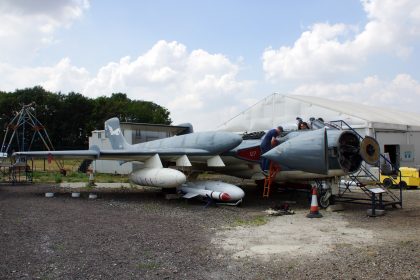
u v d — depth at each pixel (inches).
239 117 982.4
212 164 514.6
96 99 2711.6
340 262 217.2
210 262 217.6
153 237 278.4
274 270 203.5
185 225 328.5
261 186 601.9
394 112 1152.8
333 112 785.6
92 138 1024.9
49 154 508.1
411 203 467.8
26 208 417.7
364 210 418.6
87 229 304.7
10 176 836.6
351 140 429.4
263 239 277.0
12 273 196.7
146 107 2851.9
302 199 521.0
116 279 189.0
